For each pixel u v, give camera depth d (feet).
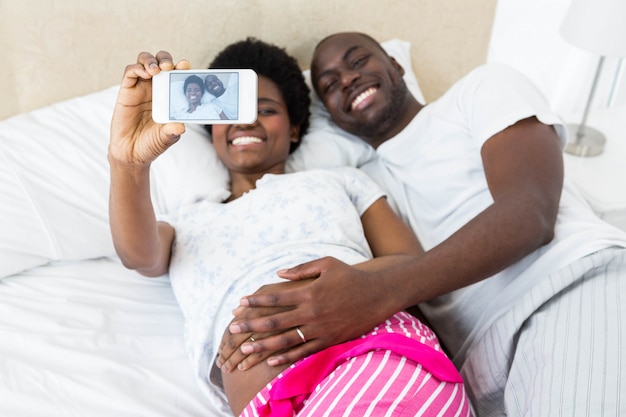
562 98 6.78
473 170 4.02
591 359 2.77
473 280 3.29
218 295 3.32
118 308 3.64
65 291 3.62
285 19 5.07
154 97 2.60
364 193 4.00
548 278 3.14
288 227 3.54
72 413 2.92
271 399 2.84
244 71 2.61
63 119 4.16
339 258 3.44
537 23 6.31
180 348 3.49
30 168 3.81
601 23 4.82
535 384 2.88
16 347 3.18
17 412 2.87
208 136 4.57
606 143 5.65
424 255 3.27
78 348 3.25
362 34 4.83
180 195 4.13
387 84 4.58
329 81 4.67
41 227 3.66
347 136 4.88
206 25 4.72
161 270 3.66
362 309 3.04
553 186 3.51
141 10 4.37
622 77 6.42
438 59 5.90
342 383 2.74
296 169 4.66
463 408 2.87
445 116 4.26
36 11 4.02
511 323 3.20
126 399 3.04
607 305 2.94
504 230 3.28
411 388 2.70
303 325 2.98
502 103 3.85
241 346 2.97
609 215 4.85
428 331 3.31
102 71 4.46
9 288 3.58
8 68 4.12
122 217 3.05
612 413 2.61
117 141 2.73
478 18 5.79
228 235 3.57
